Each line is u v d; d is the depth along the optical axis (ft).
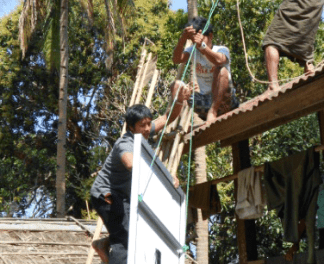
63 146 59.82
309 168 21.76
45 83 74.08
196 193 26.78
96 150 67.77
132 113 15.21
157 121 18.75
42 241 25.31
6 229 25.40
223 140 25.90
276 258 23.80
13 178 69.41
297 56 22.88
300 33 22.58
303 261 22.50
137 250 12.44
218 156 52.06
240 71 52.29
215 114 22.89
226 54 22.56
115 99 66.23
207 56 21.89
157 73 21.68
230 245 51.70
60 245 25.35
